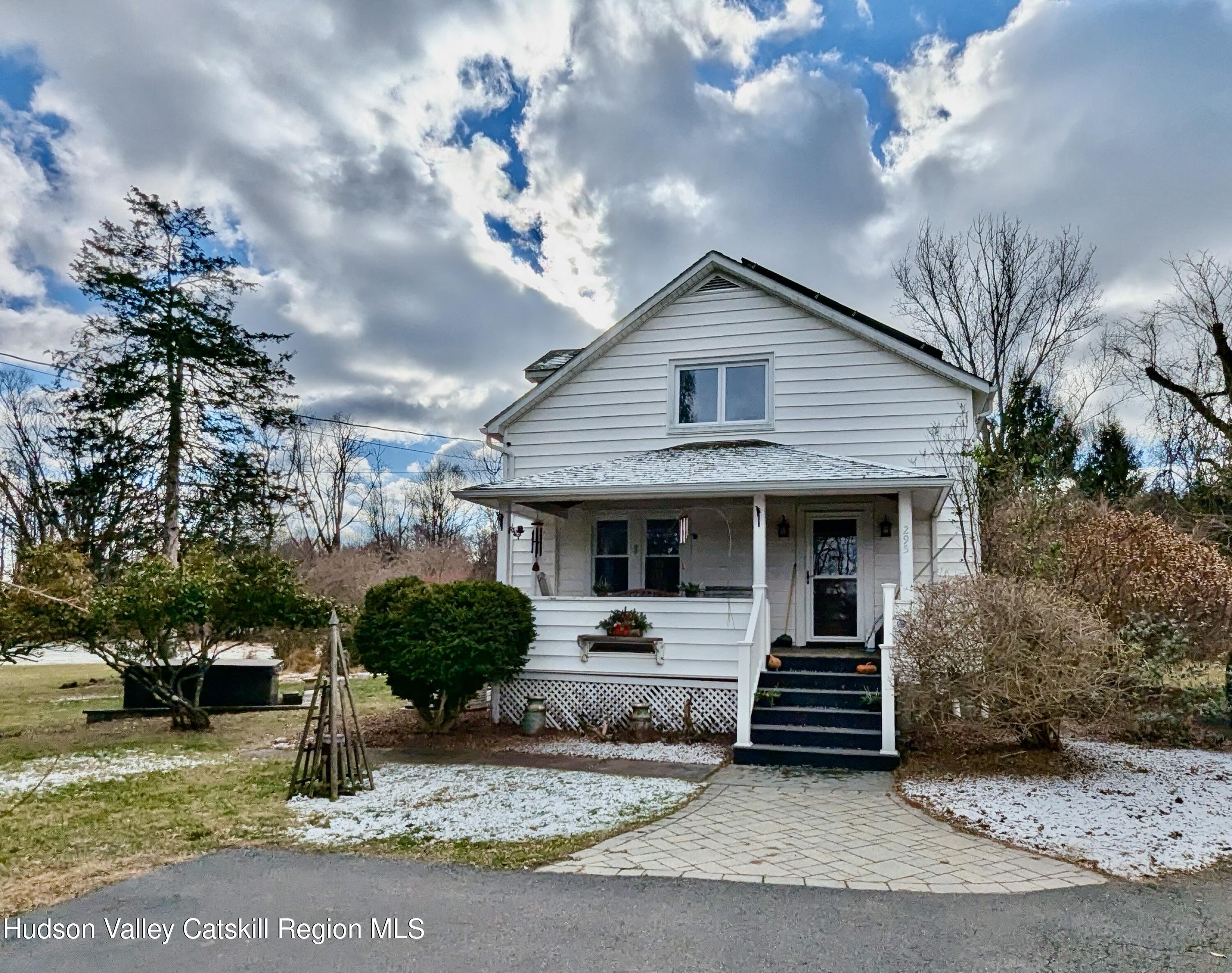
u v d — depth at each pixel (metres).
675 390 13.42
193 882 5.19
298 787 7.57
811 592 12.55
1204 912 4.57
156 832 6.33
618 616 10.95
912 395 12.23
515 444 14.05
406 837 6.16
